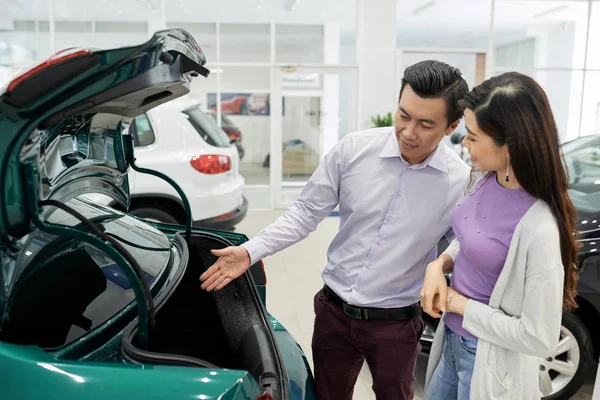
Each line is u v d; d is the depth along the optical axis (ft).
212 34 28.84
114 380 3.52
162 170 14.98
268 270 16.55
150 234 5.88
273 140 29.19
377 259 5.74
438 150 5.54
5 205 3.67
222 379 3.58
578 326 8.64
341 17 29.40
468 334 4.77
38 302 4.18
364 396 9.27
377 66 29.48
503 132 4.09
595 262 8.61
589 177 10.73
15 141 3.60
